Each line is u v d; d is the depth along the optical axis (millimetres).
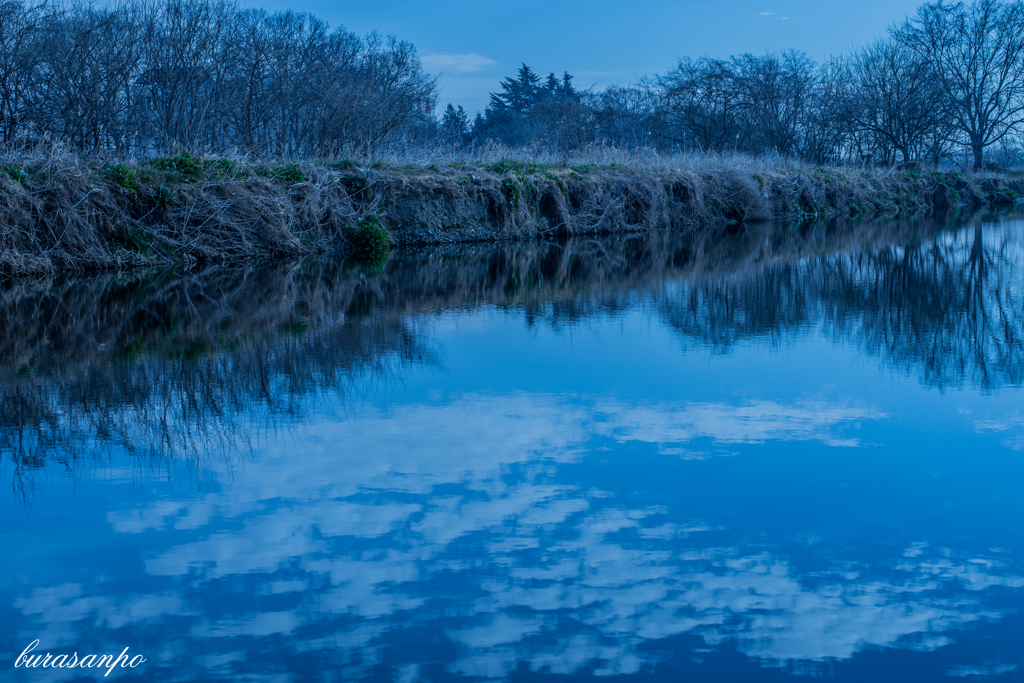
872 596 2740
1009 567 2916
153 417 4754
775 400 5031
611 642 2496
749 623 2586
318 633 2549
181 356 6379
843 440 4242
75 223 12180
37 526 3299
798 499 3490
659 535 3162
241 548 3090
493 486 3650
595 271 12375
